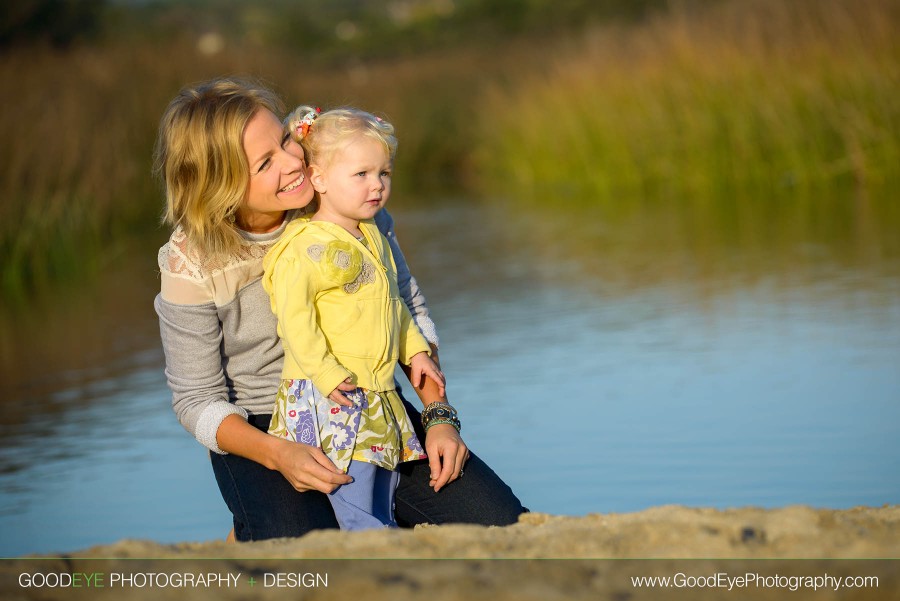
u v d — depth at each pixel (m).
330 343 8.60
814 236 28.47
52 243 32.03
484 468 9.27
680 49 45.94
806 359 16.30
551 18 106.06
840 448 12.52
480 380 16.52
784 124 40.94
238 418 8.78
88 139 36.34
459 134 68.88
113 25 80.19
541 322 20.48
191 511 11.91
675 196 42.78
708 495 11.38
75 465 13.56
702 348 17.48
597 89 49.50
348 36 139.50
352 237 8.73
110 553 6.41
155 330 21.67
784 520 6.71
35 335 21.89
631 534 6.52
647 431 13.56
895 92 38.47
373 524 8.41
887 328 17.70
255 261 8.92
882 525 6.71
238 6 174.88
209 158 8.50
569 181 52.09
